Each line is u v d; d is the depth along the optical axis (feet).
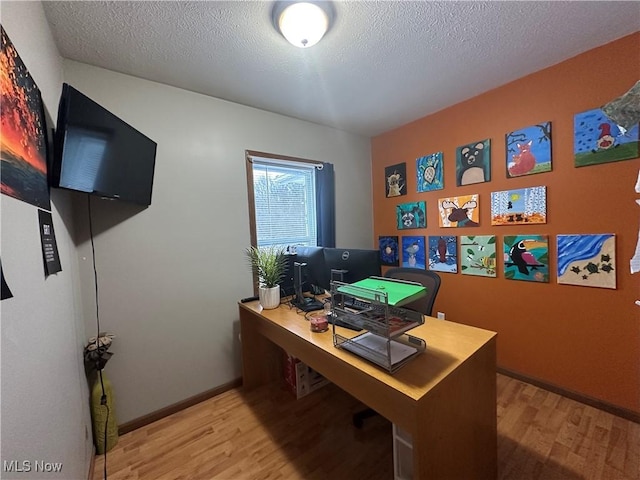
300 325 5.21
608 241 5.57
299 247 7.13
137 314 6.00
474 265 7.75
